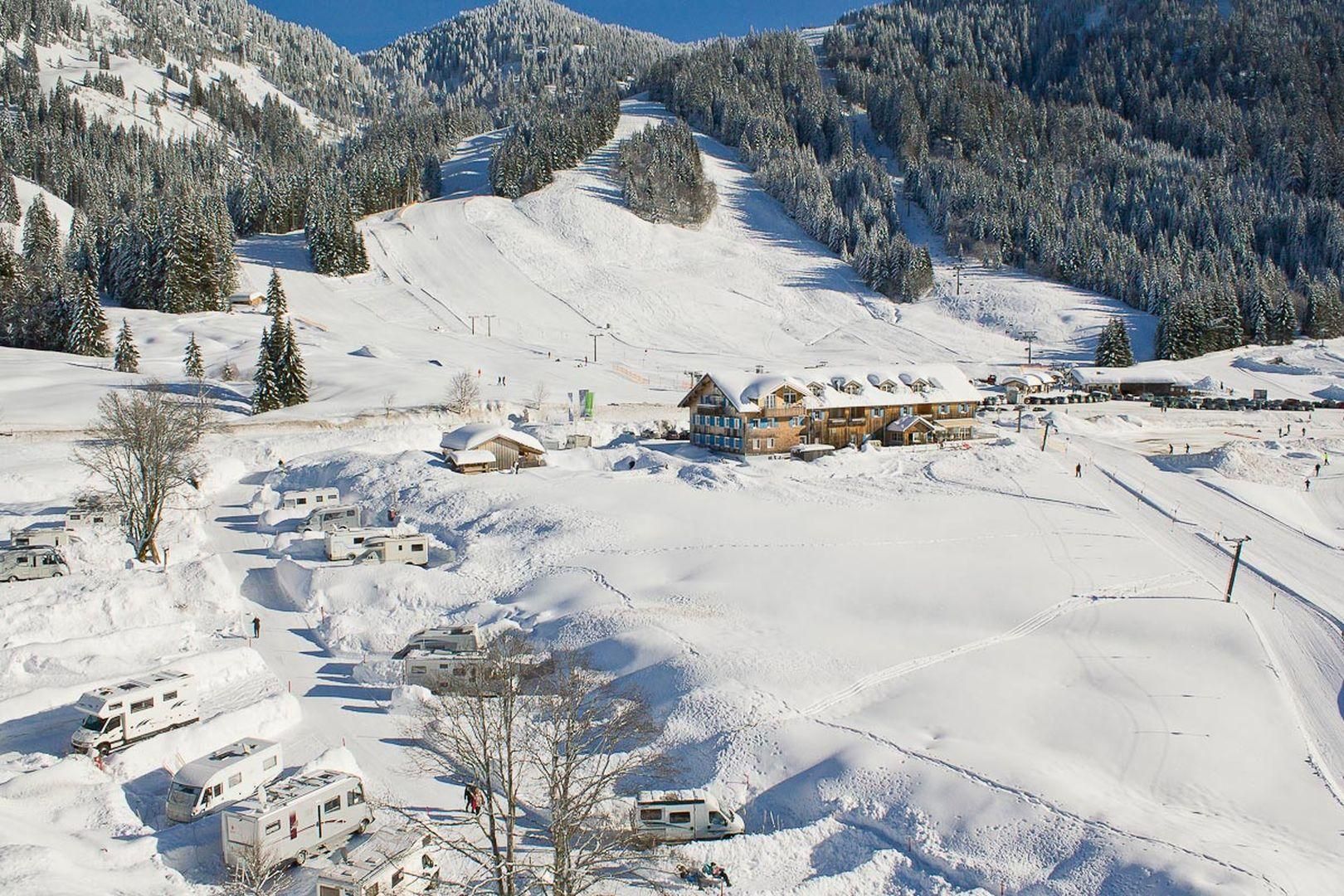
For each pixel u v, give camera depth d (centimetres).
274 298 12169
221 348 10975
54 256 11756
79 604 3981
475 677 2989
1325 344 14512
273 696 3338
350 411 8244
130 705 2930
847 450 7369
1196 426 9856
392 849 2253
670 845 2553
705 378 7594
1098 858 2420
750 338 14900
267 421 7794
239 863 2286
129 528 5156
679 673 3512
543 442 7781
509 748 2262
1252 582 4719
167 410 5778
